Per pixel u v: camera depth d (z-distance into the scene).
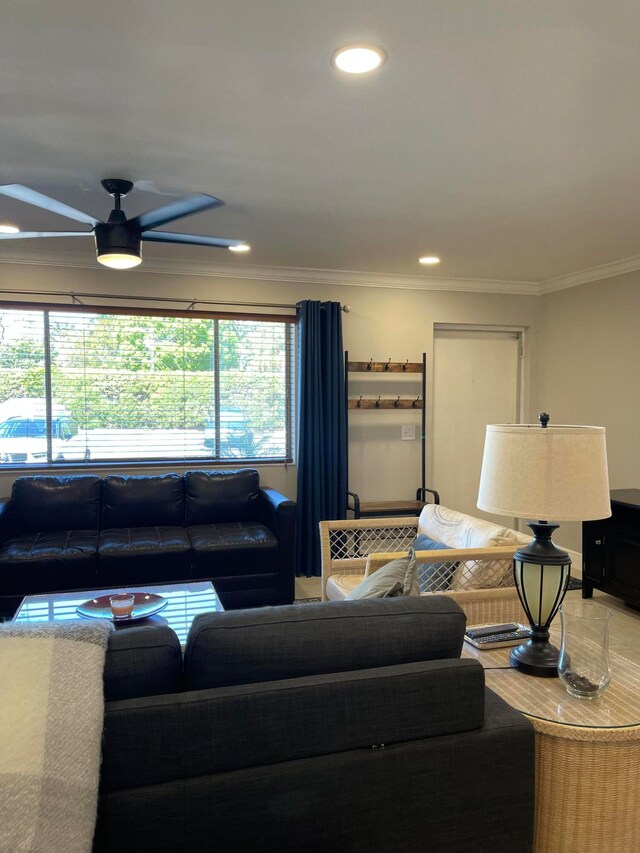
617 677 1.75
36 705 1.07
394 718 1.31
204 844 1.18
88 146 2.40
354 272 4.81
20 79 1.89
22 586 3.41
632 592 3.73
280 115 2.14
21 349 4.28
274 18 1.58
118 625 2.48
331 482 4.69
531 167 2.64
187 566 3.69
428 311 5.11
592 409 4.80
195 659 1.28
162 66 1.82
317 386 4.63
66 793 1.01
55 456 4.38
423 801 1.32
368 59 1.79
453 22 1.61
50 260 4.22
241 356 4.72
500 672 1.78
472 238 3.81
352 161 2.56
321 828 1.25
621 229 3.61
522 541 2.54
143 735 1.15
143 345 4.50
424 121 2.19
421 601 1.48
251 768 1.22
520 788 1.40
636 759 1.50
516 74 1.88
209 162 2.56
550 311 5.28
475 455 5.41
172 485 4.18
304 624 1.35
